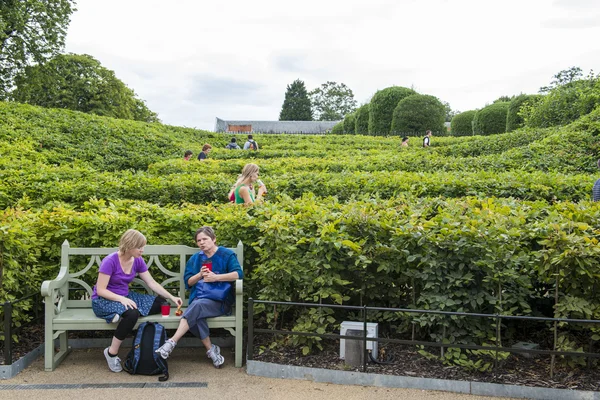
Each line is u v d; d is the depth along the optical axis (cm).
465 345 383
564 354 371
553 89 2408
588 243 379
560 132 1747
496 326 393
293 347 452
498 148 1925
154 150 2391
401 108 3319
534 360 420
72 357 453
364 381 392
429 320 414
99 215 534
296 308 471
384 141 2855
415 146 2408
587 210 468
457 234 416
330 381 397
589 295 389
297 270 448
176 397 368
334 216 471
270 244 449
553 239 384
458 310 410
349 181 930
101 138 2350
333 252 437
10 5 3006
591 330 391
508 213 482
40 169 1068
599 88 2131
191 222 518
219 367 430
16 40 3062
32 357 440
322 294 430
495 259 403
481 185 870
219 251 455
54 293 427
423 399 366
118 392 376
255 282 490
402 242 434
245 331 485
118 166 1928
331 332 459
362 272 447
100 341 481
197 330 424
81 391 376
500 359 406
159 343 414
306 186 950
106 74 4953
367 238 444
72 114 2598
